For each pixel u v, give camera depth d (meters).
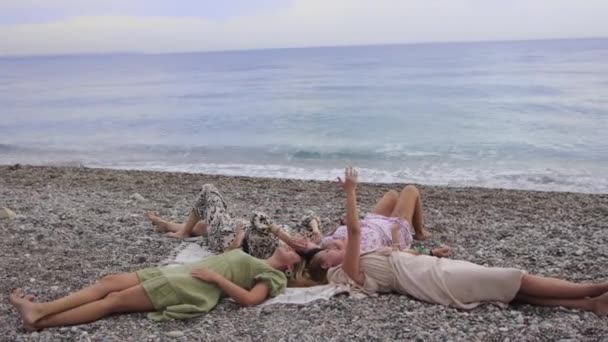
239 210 10.26
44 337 4.91
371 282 5.71
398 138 22.17
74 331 5.01
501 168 16.50
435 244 7.77
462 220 9.51
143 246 7.58
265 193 12.52
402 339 4.73
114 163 19.31
